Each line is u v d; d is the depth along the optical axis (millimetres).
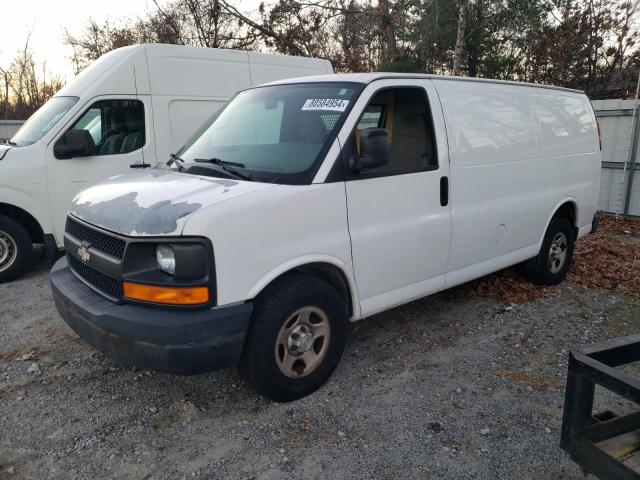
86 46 23156
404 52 16406
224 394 3635
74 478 2838
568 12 16438
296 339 3414
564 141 5621
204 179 3547
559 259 5895
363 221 3697
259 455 3004
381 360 4133
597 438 2266
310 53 15945
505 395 3627
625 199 9859
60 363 4125
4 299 5609
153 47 6961
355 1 16094
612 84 16688
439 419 3344
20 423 3338
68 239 3783
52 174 6199
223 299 3014
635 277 6262
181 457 2996
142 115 6883
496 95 4848
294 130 3803
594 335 4609
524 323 4871
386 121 3945
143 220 3055
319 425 3277
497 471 2877
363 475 2842
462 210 4430
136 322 2957
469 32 16297
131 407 3496
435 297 5508
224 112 4512
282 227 3238
